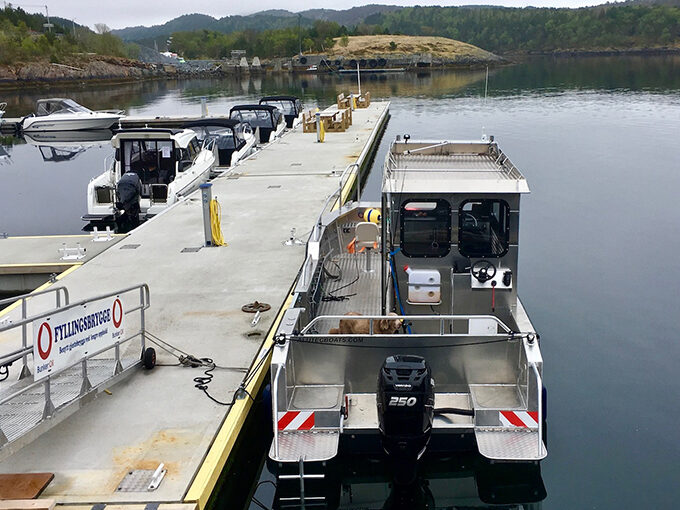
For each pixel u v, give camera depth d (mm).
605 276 11414
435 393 6586
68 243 12820
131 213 16297
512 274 7180
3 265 11602
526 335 6305
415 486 6289
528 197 16766
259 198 15523
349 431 6125
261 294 9562
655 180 18422
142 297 7363
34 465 5738
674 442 6781
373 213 11305
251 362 7543
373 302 8844
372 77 80812
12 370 7293
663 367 8336
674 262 12039
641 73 67625
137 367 7375
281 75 96062
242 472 6664
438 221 7109
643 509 5777
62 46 91188
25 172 25062
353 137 25109
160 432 6211
